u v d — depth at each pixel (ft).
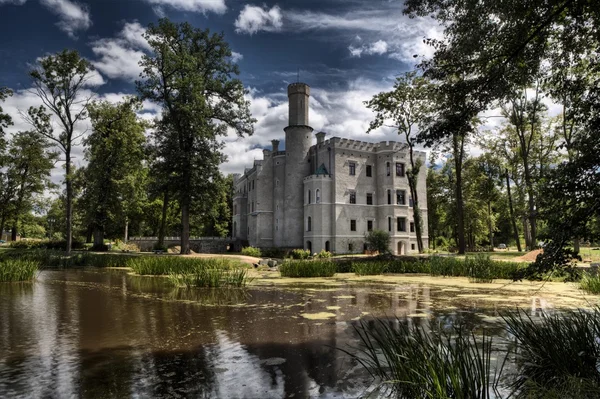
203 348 20.94
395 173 150.20
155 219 188.24
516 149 122.31
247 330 24.99
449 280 54.03
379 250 108.06
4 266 53.06
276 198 162.81
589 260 73.82
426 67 25.41
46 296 39.27
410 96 95.71
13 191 135.74
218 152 114.21
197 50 115.55
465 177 151.53
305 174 157.48
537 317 27.50
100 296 39.42
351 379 16.29
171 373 17.16
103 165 117.29
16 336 23.48
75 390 15.23
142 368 17.81
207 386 15.66
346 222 144.97
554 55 24.14
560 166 17.62
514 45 22.15
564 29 22.67
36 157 132.26
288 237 155.02
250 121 117.70
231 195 123.54
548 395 12.77
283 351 20.42
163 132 113.09
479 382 12.16
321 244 141.90
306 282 52.70
